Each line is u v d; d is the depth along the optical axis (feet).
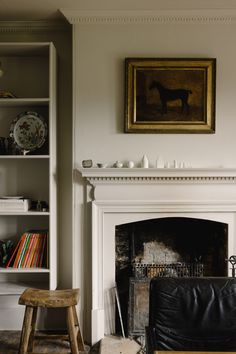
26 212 8.61
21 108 9.55
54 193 8.92
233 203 8.72
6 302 9.31
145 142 8.89
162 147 8.90
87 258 8.86
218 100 8.85
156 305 6.02
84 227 8.85
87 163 8.57
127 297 9.34
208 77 8.71
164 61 8.68
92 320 8.64
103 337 8.77
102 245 8.80
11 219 9.66
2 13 8.82
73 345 7.36
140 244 9.68
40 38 9.59
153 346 5.29
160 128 8.77
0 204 8.69
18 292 8.59
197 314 5.91
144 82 8.77
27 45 8.64
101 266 8.80
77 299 7.52
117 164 8.59
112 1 8.07
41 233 8.91
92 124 8.84
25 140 9.14
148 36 8.77
